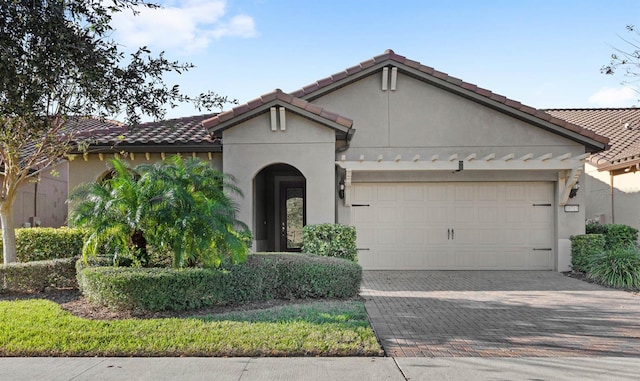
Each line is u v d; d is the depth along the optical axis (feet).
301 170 43.21
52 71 20.85
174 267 29.25
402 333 24.53
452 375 18.37
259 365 19.43
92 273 27.99
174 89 27.02
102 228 28.84
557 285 39.70
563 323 26.58
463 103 48.24
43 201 61.93
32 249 40.93
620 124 64.28
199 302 28.27
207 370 18.86
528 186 48.80
